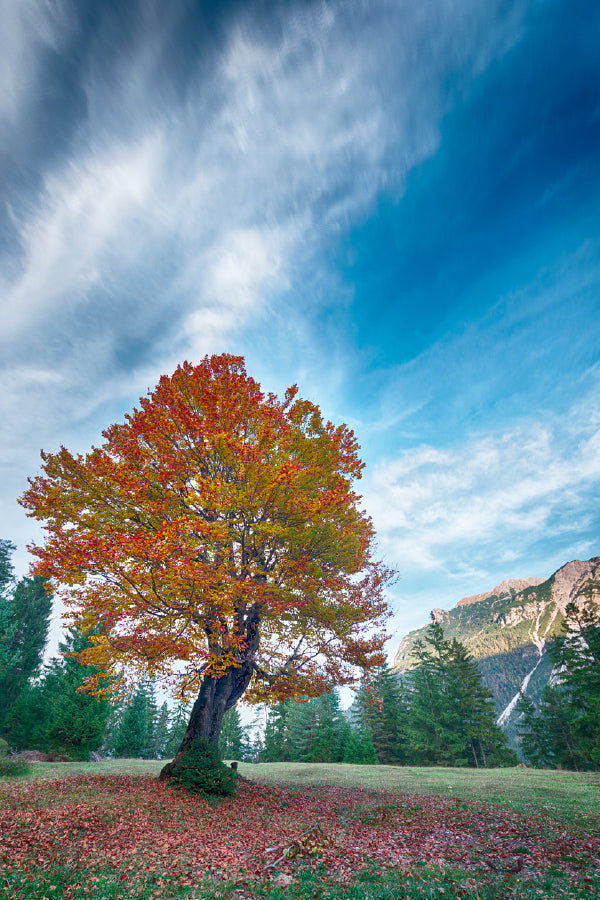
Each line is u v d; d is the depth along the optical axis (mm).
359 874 6582
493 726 47438
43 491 11523
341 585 12953
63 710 25547
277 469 11008
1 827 7715
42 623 39812
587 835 8930
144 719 36781
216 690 13812
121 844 7430
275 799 12859
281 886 5934
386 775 21844
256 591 11195
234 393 13070
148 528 11836
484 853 7801
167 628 11984
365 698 52031
